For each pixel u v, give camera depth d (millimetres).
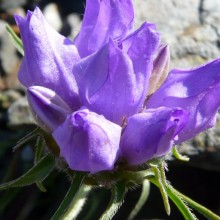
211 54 239
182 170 232
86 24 152
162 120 134
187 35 246
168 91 144
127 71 136
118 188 145
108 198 233
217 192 232
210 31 247
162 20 254
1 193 250
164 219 230
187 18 254
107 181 145
